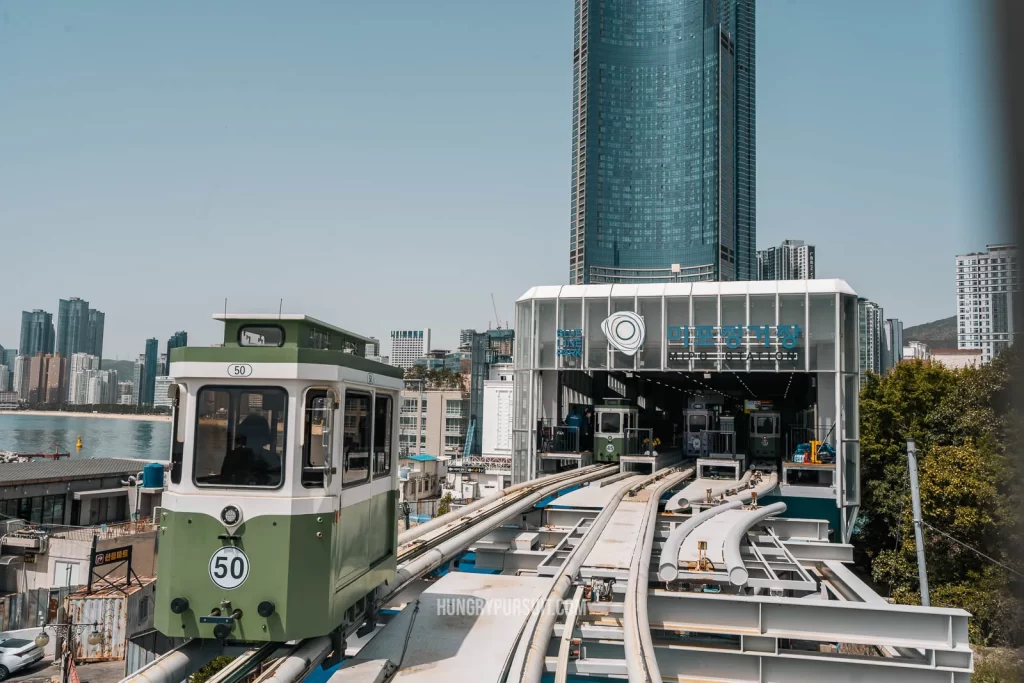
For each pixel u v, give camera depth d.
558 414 27.23
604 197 198.38
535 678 6.87
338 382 6.87
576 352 25.00
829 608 9.98
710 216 192.88
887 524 34.44
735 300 23.61
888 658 10.29
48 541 30.59
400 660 7.26
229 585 6.29
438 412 96.75
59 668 25.25
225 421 6.60
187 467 6.50
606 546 13.06
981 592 22.59
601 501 17.94
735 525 14.26
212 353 6.59
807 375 29.98
